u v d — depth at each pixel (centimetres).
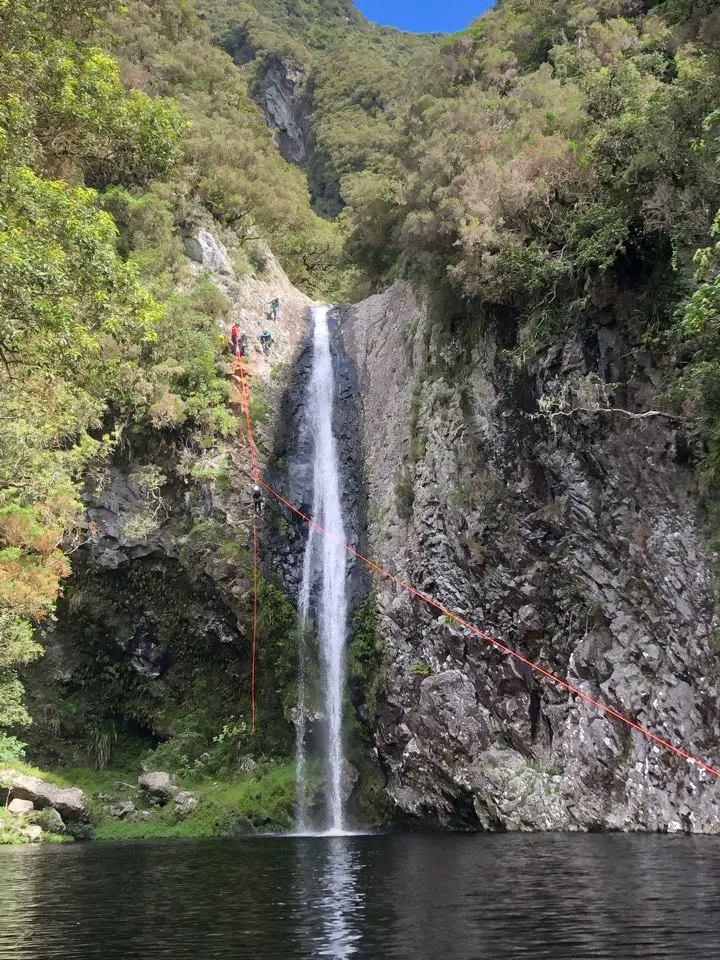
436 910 997
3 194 1485
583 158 2461
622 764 2156
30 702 3009
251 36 12044
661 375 2211
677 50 2711
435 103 4462
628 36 3575
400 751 2647
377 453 3500
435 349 3228
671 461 2156
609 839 1875
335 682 3019
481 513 2623
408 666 2741
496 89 4353
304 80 11425
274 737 2986
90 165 2055
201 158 4675
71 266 1522
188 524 3206
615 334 2369
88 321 1558
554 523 2439
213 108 5619
